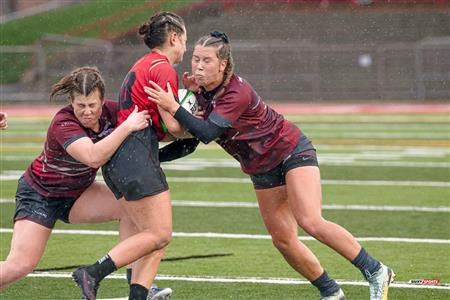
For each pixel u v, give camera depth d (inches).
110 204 740.0
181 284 875.4
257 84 3882.9
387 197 1413.6
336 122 2908.5
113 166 696.4
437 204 1347.2
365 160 1898.4
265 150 746.8
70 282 887.1
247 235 1121.4
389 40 4180.6
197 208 1321.4
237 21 4252.0
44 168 725.3
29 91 3799.2
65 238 1114.1
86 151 685.3
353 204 1350.9
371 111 3358.8
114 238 1114.7
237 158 771.4
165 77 701.3
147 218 697.0
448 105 3548.2
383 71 3885.3
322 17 4264.3
